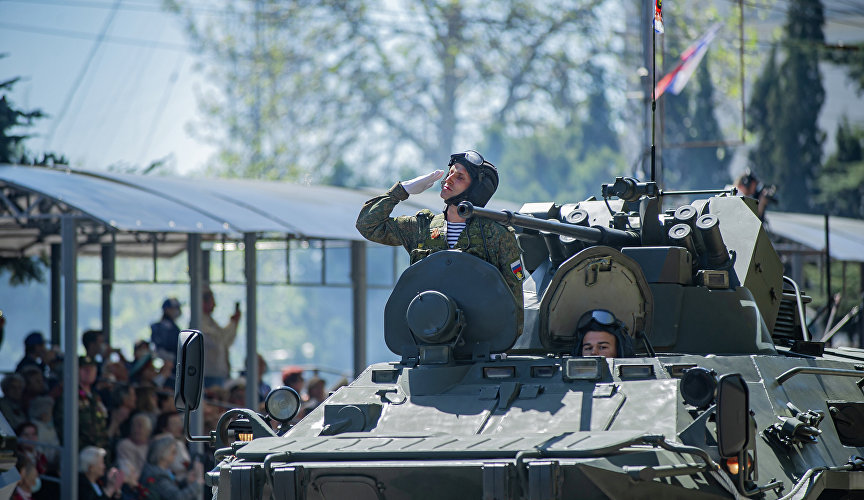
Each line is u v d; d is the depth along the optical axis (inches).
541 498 777.6
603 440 820.0
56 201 1844.2
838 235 3176.7
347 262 7436.0
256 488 858.1
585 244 1200.8
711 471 843.4
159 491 1945.1
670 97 3860.7
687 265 1200.8
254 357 2073.1
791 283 1445.6
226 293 5393.7
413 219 1107.3
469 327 1011.3
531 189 6382.9
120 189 2018.9
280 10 6279.5
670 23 4033.0
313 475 842.8
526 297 1226.6
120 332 6353.3
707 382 865.5
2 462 1384.1
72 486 1803.6
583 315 1087.0
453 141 6328.7
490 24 5989.2
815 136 5191.9
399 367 1015.6
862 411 1089.4
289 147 6141.7
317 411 986.1
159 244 2615.7
